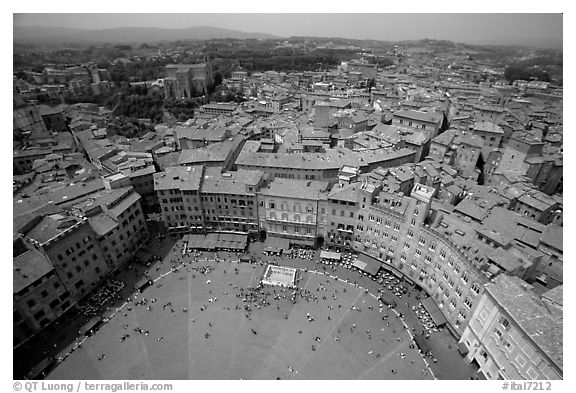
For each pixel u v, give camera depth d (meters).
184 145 174.50
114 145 177.25
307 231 120.06
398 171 128.62
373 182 115.31
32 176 141.00
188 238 124.88
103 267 104.81
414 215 99.19
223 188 120.94
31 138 196.12
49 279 88.31
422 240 98.94
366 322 95.06
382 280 108.94
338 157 142.75
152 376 82.06
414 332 92.06
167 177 124.38
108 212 108.81
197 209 123.38
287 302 101.44
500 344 72.94
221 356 86.50
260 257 118.94
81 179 135.50
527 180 135.00
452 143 157.75
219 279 109.62
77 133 196.75
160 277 110.31
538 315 67.88
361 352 87.12
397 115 192.25
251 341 90.06
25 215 97.81
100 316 95.94
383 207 104.56
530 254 91.38
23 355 85.38
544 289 90.75
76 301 96.81
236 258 118.38
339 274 111.44
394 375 81.69
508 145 153.00
